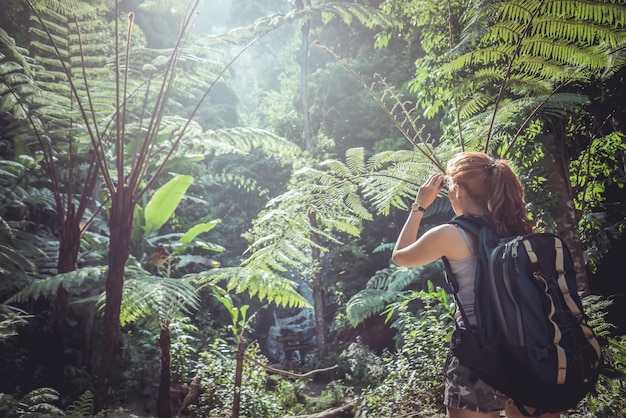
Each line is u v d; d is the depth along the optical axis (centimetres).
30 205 784
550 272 157
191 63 591
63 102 608
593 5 333
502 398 167
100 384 482
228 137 670
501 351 155
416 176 400
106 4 615
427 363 548
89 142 659
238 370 622
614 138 590
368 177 405
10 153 872
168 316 491
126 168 836
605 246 653
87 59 622
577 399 154
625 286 753
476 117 434
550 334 151
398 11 741
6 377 623
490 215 182
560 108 414
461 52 381
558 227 510
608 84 492
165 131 742
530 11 353
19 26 823
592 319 388
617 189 758
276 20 592
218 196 1834
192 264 1363
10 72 578
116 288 494
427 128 1305
